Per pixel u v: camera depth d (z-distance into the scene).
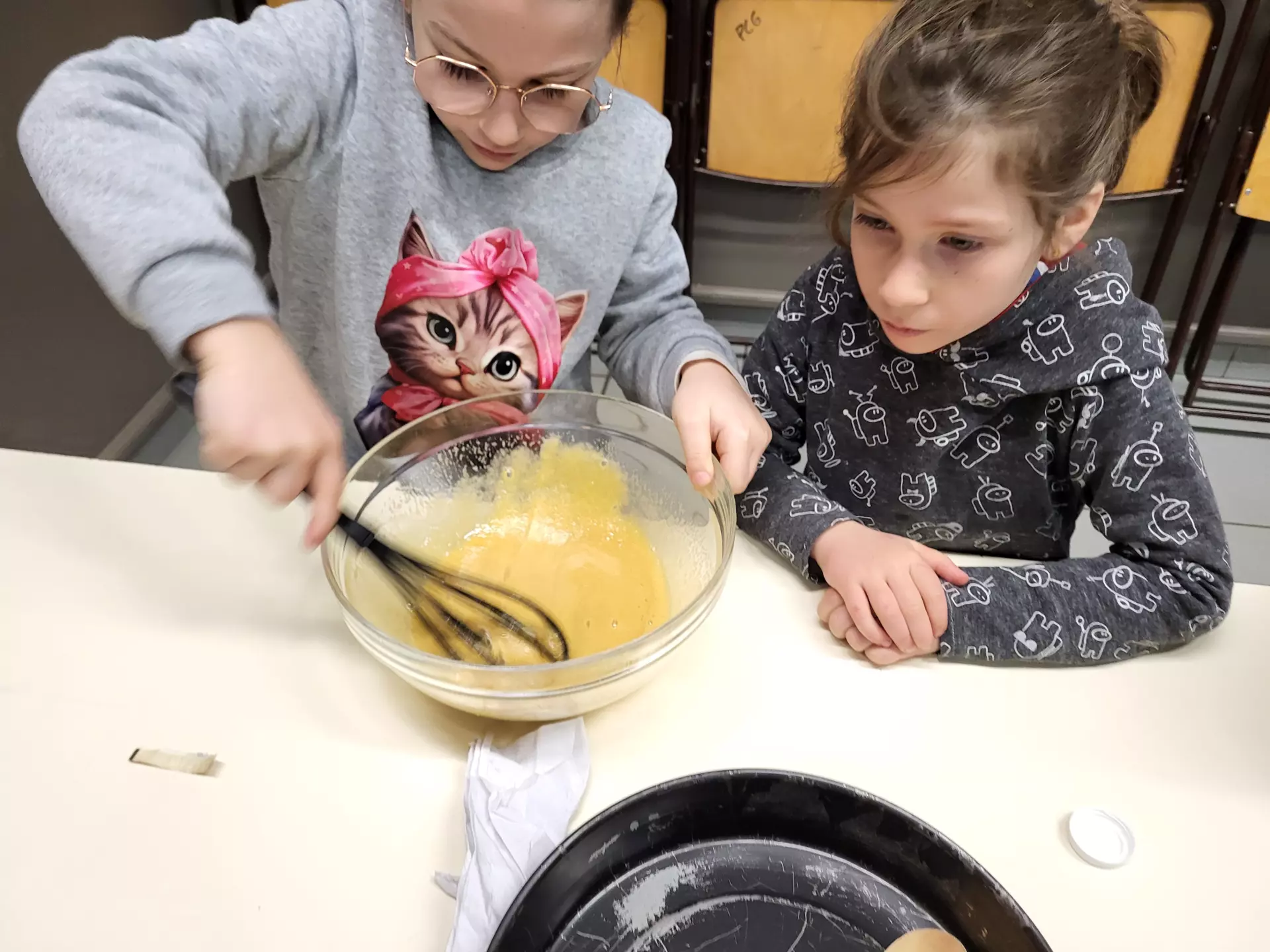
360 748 0.53
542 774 0.50
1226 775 0.52
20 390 1.38
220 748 0.53
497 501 0.69
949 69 0.59
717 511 0.60
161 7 1.66
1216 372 1.97
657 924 0.45
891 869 0.46
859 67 0.67
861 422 0.84
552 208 0.86
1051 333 0.72
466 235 0.84
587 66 0.67
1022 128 0.58
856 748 0.54
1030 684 0.58
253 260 0.61
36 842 0.48
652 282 0.96
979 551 0.89
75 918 0.45
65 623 0.60
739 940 0.44
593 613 0.60
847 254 0.83
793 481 0.76
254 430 0.50
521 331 0.89
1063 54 0.59
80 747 0.53
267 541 0.66
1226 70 1.48
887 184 0.60
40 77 1.37
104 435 1.58
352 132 0.77
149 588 0.63
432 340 0.88
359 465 0.63
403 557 0.62
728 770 0.46
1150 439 0.70
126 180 0.58
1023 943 0.40
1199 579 0.63
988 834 0.49
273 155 0.76
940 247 0.63
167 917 0.45
